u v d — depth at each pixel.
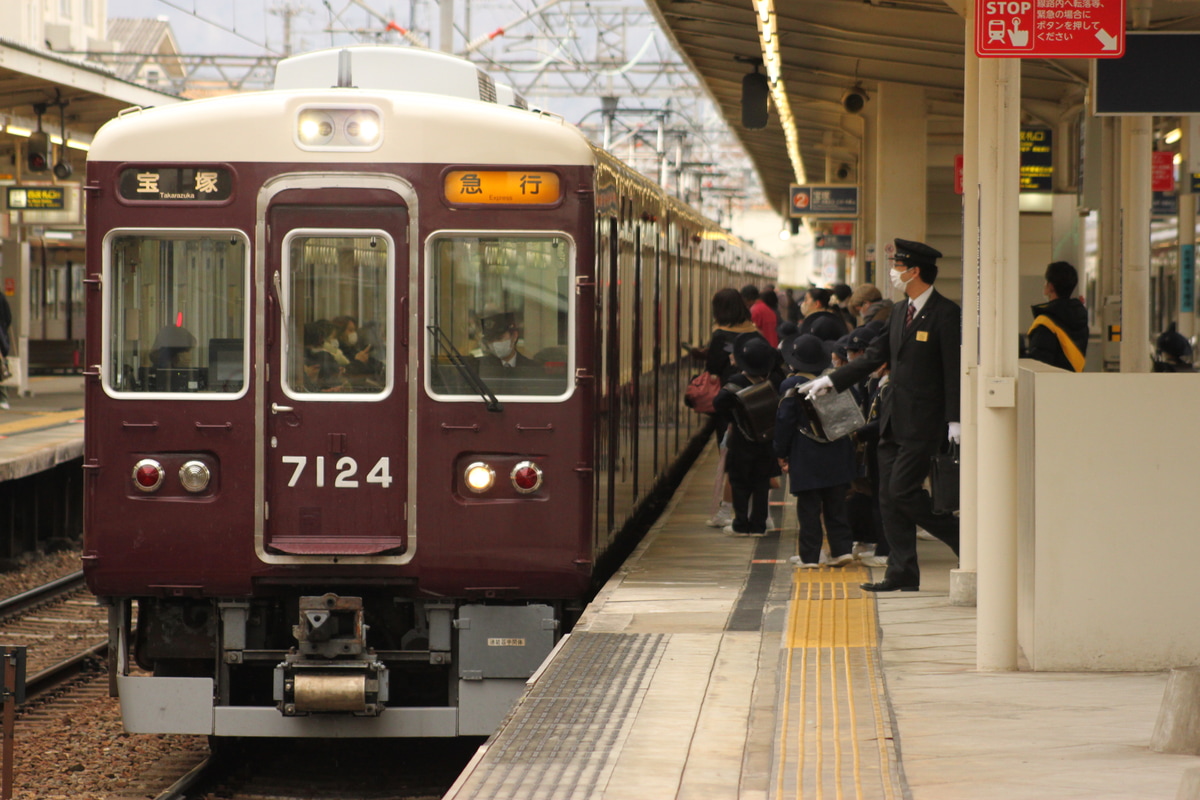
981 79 24.72
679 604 31.08
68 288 133.38
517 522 28.30
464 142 28.02
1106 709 22.30
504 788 19.00
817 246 143.62
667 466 52.16
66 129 85.75
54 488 64.25
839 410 34.66
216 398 28.08
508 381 28.28
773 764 19.72
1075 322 38.53
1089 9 23.55
